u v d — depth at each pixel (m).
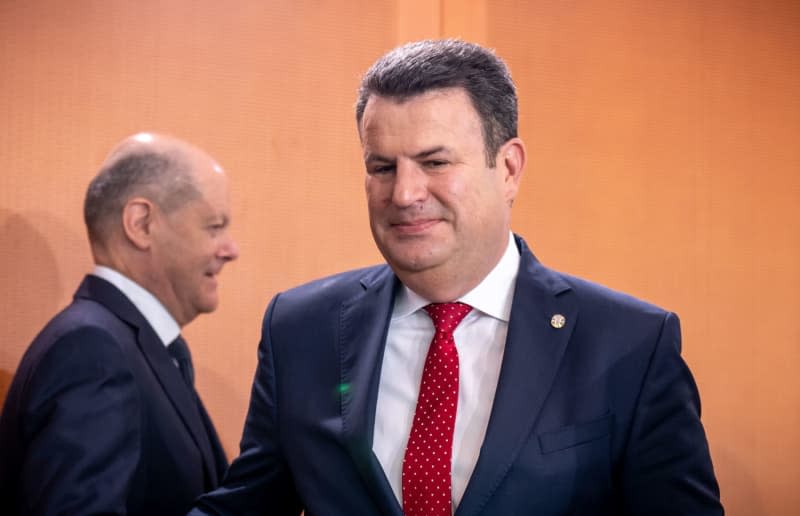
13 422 1.52
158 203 1.70
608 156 2.71
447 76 1.26
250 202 2.45
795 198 2.80
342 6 2.54
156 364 1.65
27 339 2.28
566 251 2.67
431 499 1.27
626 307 1.35
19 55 2.29
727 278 2.77
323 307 1.48
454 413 1.31
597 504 1.28
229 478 1.49
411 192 1.24
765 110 2.81
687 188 2.76
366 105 1.30
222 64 2.44
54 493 1.39
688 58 2.78
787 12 2.80
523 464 1.25
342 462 1.34
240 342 2.44
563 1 2.71
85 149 2.33
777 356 2.79
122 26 2.36
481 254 1.31
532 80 2.67
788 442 2.79
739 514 2.75
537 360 1.31
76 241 2.32
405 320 1.41
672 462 1.25
